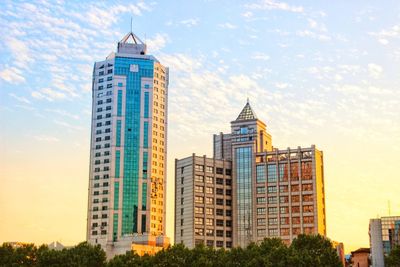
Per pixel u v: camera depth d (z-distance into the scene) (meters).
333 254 175.12
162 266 172.00
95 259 174.25
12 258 173.50
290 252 169.62
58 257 170.50
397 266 183.88
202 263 168.50
